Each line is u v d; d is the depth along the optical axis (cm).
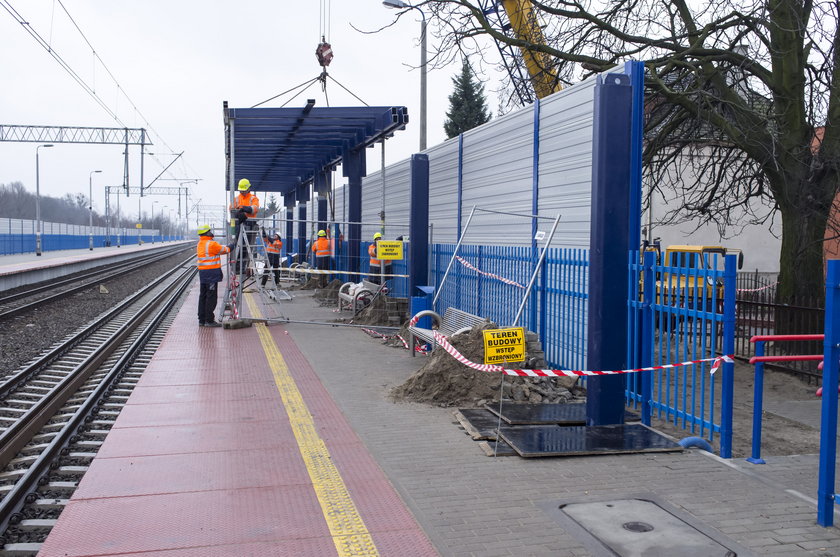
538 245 974
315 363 1007
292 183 3297
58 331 1490
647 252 688
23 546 433
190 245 12238
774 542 417
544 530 431
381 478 526
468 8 1302
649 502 479
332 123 1672
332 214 2433
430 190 1541
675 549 405
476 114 4434
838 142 1073
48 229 6469
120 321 1655
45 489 539
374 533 427
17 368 1050
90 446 644
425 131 1984
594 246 676
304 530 431
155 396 798
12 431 661
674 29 1177
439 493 494
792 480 533
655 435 637
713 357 611
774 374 1004
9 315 1678
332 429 662
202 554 398
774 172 1139
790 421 746
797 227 1126
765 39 1091
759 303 1076
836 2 1020
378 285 1605
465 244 1291
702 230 2398
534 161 996
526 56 1421
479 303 1196
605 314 671
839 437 677
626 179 675
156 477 526
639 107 721
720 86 1156
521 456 573
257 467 550
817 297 1134
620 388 674
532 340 900
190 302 2083
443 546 407
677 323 660
